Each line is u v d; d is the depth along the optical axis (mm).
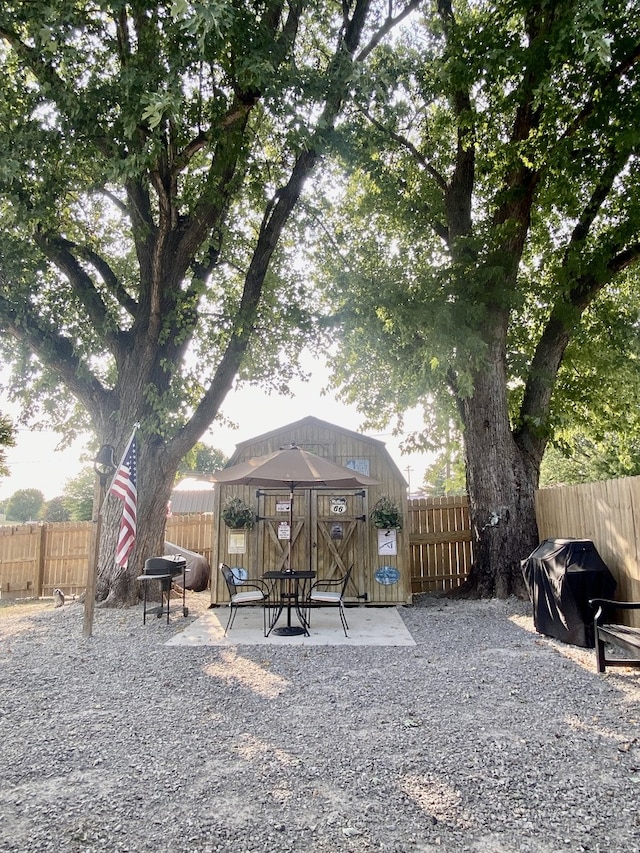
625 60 8359
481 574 9523
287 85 7113
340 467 8023
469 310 8461
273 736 3855
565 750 3590
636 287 11844
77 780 3225
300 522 9852
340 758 3486
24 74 9086
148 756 3543
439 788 3098
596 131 8859
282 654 6219
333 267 12375
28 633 7289
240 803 2955
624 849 2527
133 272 11828
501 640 6773
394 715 4246
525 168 9727
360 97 7773
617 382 11828
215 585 9617
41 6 6203
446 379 10148
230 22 5695
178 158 8258
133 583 8805
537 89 7941
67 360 9453
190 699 4672
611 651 6164
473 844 2576
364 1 9734
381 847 2555
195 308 10000
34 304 9305
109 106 6988
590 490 7531
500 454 9547
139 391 9117
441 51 9883
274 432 10328
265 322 10992
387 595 9586
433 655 6121
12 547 13117
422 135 11781
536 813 2836
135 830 2699
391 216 11719
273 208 10344
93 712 4359
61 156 7562
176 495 20234
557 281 9758
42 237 9086
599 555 6996
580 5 6863
